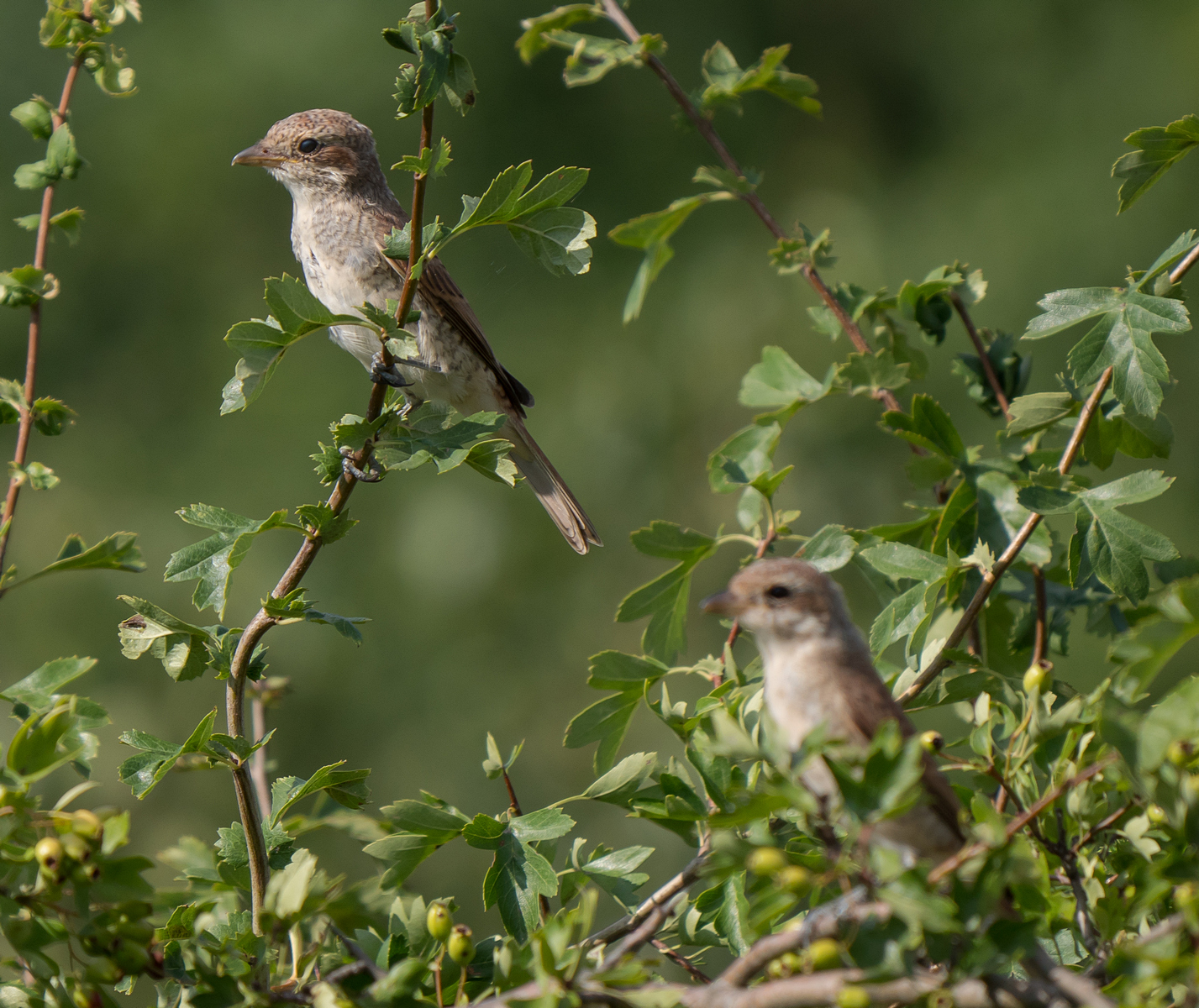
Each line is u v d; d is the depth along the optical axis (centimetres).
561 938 493
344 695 2016
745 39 2281
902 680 705
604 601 2066
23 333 2122
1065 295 713
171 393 2128
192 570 663
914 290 869
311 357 2078
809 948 481
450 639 2052
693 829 643
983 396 894
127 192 2153
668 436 2095
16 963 546
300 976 580
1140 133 715
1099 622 802
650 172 2205
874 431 2034
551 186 645
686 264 2184
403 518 2098
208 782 1864
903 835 599
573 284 2172
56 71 2170
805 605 647
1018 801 596
